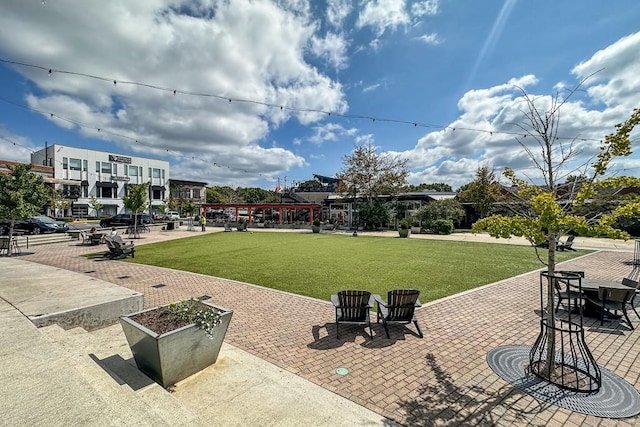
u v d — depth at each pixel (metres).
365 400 3.14
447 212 25.23
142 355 3.13
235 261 11.77
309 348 4.38
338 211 37.12
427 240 19.62
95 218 38.22
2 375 2.59
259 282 8.38
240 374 3.40
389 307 4.74
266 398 2.96
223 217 46.31
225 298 6.87
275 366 3.83
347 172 31.70
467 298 6.80
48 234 18.78
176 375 3.16
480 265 10.77
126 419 2.09
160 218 41.16
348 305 4.80
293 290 7.55
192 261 11.79
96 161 42.34
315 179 52.78
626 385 3.39
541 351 3.77
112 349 3.82
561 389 3.32
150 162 48.91
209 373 3.40
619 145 3.31
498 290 7.45
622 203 3.44
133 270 10.02
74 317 4.33
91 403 2.22
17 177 12.45
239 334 4.87
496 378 3.57
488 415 2.91
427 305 6.30
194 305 3.59
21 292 5.23
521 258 12.29
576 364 3.62
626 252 14.04
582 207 3.78
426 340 4.65
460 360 4.02
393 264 11.00
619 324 5.29
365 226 31.02
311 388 3.34
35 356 2.96
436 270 9.89
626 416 2.87
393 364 3.92
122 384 2.70
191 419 2.34
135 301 5.04
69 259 12.16
